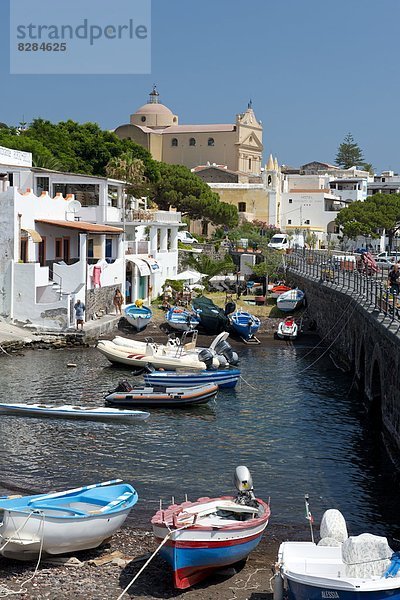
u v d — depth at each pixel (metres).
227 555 18.53
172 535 17.86
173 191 106.44
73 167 94.94
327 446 31.30
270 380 44.50
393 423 29.50
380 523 23.33
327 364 49.72
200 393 37.28
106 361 47.78
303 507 24.45
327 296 56.59
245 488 20.72
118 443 31.00
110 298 62.19
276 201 131.75
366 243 127.31
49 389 39.94
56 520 18.92
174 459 29.11
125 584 18.44
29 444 30.45
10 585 18.19
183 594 18.03
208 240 103.50
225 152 151.25
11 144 83.44
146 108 158.00
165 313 63.97
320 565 16.53
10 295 52.50
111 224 67.50
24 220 54.00
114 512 19.81
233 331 59.09
